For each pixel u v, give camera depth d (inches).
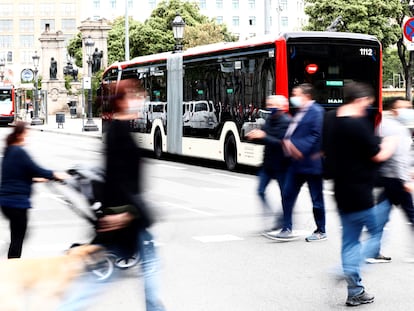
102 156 241.3
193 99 938.7
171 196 636.1
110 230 235.6
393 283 321.4
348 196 280.8
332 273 310.2
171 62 1008.9
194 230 458.3
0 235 446.9
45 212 539.5
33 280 187.8
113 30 3668.8
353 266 283.7
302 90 414.6
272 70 745.6
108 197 237.5
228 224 482.0
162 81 1044.5
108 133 240.5
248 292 306.7
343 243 286.4
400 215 515.2
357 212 281.3
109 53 3612.2
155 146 1077.1
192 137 945.5
